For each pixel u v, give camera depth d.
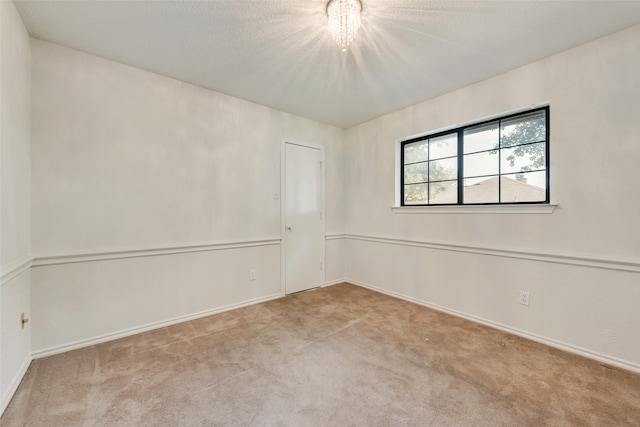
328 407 1.49
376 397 1.57
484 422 1.38
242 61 2.26
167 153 2.53
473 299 2.64
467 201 2.78
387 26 1.81
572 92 2.05
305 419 1.40
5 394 1.50
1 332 1.46
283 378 1.74
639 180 1.80
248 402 1.53
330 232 3.92
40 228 1.98
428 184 3.13
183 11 1.69
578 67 2.03
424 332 2.39
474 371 1.81
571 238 2.07
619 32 1.86
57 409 1.46
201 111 2.72
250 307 3.01
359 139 3.84
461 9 1.65
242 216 3.03
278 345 2.16
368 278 3.74
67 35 1.93
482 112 2.55
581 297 2.02
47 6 1.65
